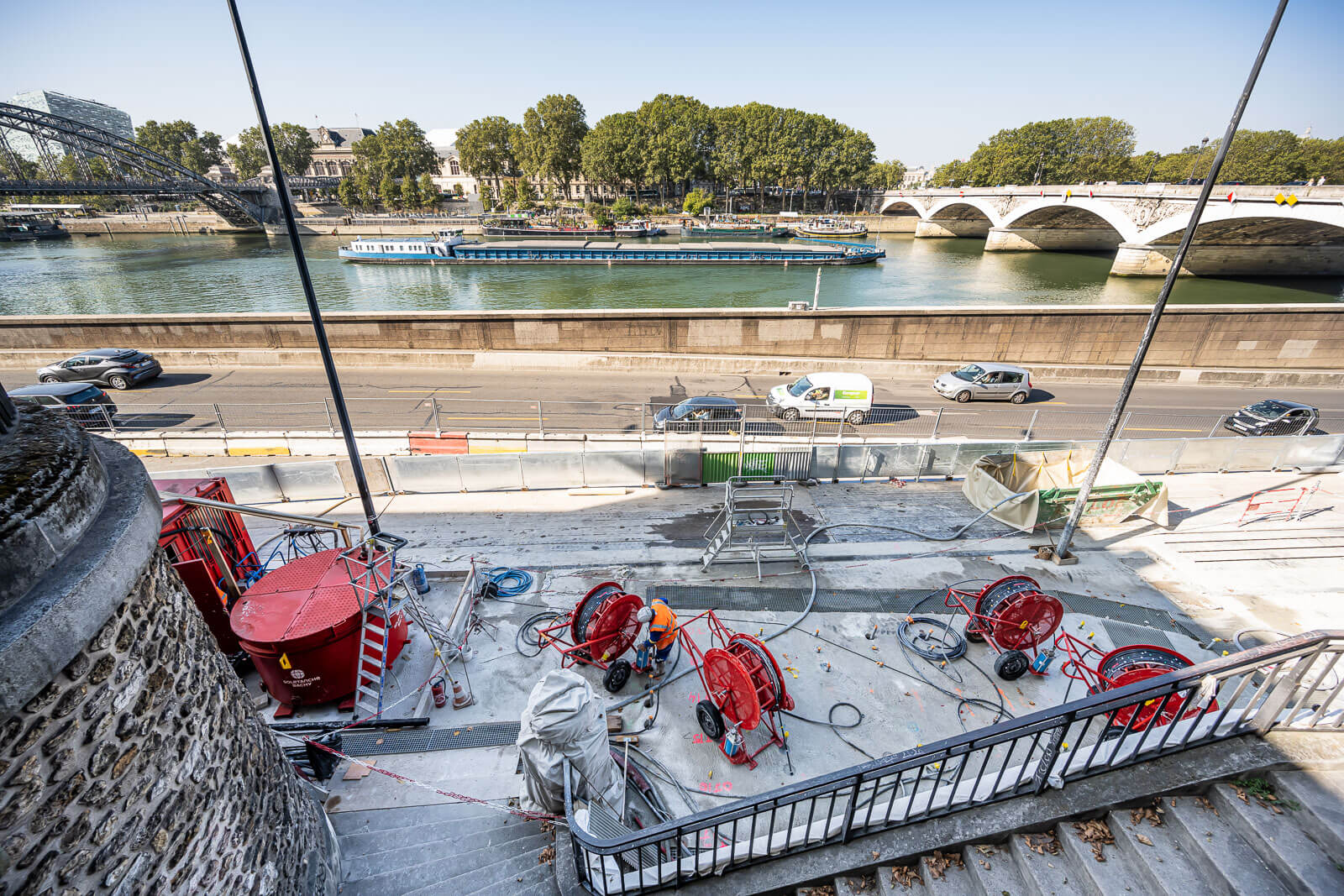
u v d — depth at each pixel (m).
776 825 6.79
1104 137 127.69
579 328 31.83
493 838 6.36
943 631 10.39
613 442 20.05
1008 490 14.17
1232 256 61.34
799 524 14.46
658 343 32.09
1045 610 8.91
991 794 4.99
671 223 109.25
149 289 58.94
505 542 13.83
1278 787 4.54
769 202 156.38
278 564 12.62
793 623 10.68
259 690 9.07
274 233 110.88
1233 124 8.33
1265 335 29.08
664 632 9.21
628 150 121.25
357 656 8.54
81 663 2.92
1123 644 10.11
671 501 16.14
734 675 7.64
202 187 100.88
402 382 27.86
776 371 30.17
